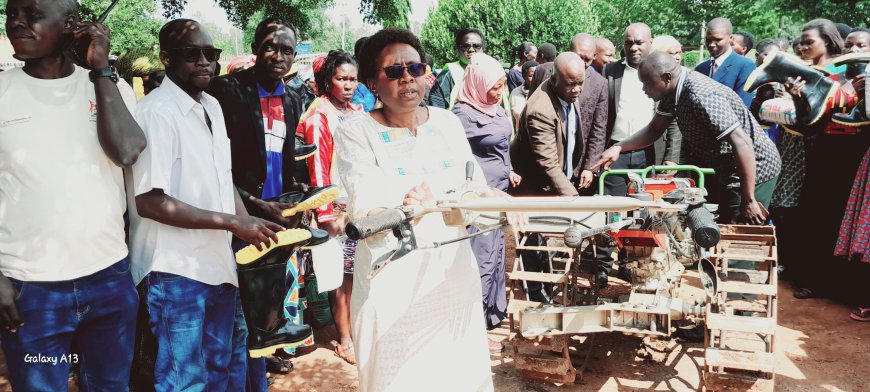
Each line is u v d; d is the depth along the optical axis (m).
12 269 2.60
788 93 4.72
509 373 4.50
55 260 2.62
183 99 2.97
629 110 6.39
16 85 2.58
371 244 2.69
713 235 3.65
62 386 2.73
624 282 6.33
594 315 4.00
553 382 4.34
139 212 2.82
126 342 2.87
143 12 21.28
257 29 3.88
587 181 5.70
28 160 2.57
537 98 5.25
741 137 4.25
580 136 5.71
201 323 3.00
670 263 4.24
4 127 2.55
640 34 6.26
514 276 4.60
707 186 5.48
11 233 2.59
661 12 29.50
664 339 4.94
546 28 27.86
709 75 7.07
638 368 4.52
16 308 2.55
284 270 3.15
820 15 21.64
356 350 2.79
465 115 4.86
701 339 4.91
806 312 5.56
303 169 4.67
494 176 4.95
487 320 5.14
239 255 3.03
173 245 2.91
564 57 5.09
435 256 2.75
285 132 4.05
